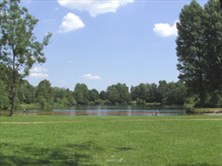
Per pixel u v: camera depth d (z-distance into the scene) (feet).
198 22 227.40
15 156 46.68
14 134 73.00
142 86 626.64
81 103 610.65
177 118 125.18
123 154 49.98
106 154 49.96
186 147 56.29
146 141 63.21
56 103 476.95
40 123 102.83
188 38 229.25
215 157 47.96
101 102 645.10
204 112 193.57
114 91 647.56
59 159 45.65
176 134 73.72
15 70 152.25
